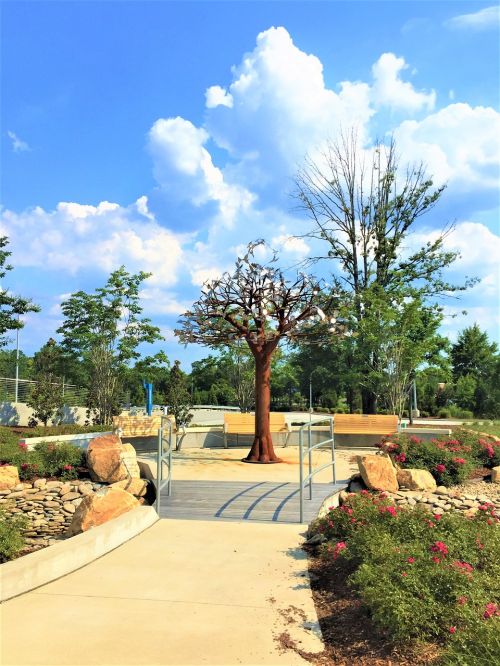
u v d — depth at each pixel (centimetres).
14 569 442
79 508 708
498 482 995
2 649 343
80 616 397
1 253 1753
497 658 285
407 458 1003
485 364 4941
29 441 1109
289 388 5388
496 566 450
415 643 344
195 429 1539
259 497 794
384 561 430
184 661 332
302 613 410
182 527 652
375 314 2053
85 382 2311
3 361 2494
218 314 1225
